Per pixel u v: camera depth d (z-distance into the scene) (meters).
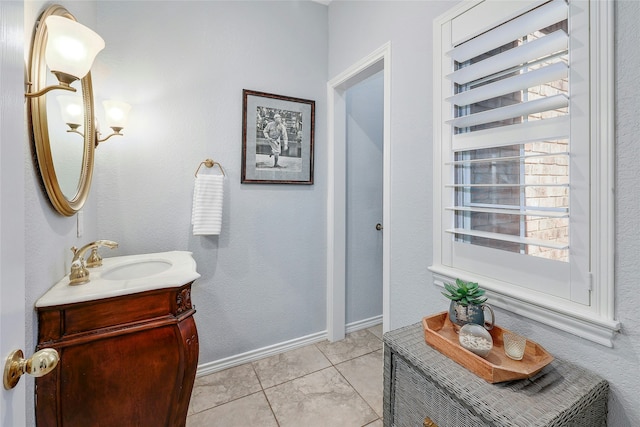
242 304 2.12
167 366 1.17
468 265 1.26
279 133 2.18
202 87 1.92
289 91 2.22
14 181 0.52
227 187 2.03
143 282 1.18
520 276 1.07
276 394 1.79
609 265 0.84
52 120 1.06
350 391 1.82
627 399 0.82
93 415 1.06
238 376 1.97
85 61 0.94
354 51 2.03
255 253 2.15
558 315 0.95
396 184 1.64
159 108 1.80
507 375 0.82
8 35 0.50
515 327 1.09
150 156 1.79
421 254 1.49
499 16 1.12
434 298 1.43
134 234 1.76
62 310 1.00
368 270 2.66
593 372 0.88
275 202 2.21
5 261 0.49
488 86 1.11
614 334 0.84
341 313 2.46
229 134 2.02
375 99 2.64
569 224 0.93
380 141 2.67
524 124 1.03
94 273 1.29
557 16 0.94
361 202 2.60
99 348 1.06
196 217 1.85
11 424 0.50
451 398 0.84
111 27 1.67
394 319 1.67
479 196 1.25
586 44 0.87
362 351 2.29
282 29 2.18
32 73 0.94
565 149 0.97
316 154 2.35
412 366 0.99
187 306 1.27
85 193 1.35
